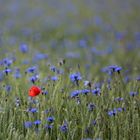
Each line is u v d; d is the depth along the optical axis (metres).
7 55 14.10
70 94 10.25
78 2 36.88
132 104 9.81
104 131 8.76
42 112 8.83
